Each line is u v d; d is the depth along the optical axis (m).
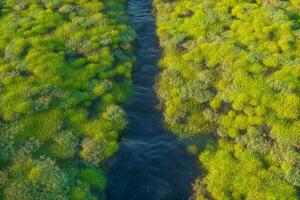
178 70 29.72
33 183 21.62
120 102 27.83
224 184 21.83
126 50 32.34
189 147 24.50
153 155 24.22
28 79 28.45
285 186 21.36
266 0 34.81
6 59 30.27
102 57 30.83
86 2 37.00
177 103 27.16
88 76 29.09
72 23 34.22
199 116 26.25
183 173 23.14
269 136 24.08
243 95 26.36
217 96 27.12
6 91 27.67
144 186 22.58
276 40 30.58
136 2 38.84
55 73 29.00
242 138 24.16
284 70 27.64
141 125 26.25
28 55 30.42
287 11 33.22
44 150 23.97
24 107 26.23
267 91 26.39
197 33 32.59
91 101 27.52
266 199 20.89
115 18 35.88
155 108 27.38
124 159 24.00
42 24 34.00
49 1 36.81
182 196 21.92
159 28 34.03
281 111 25.14
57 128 25.23
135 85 29.33
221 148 24.05
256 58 28.97
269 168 22.31
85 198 21.36
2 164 22.94
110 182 22.77
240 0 35.44
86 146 24.14
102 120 26.09
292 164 22.31
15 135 24.73
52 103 26.86
